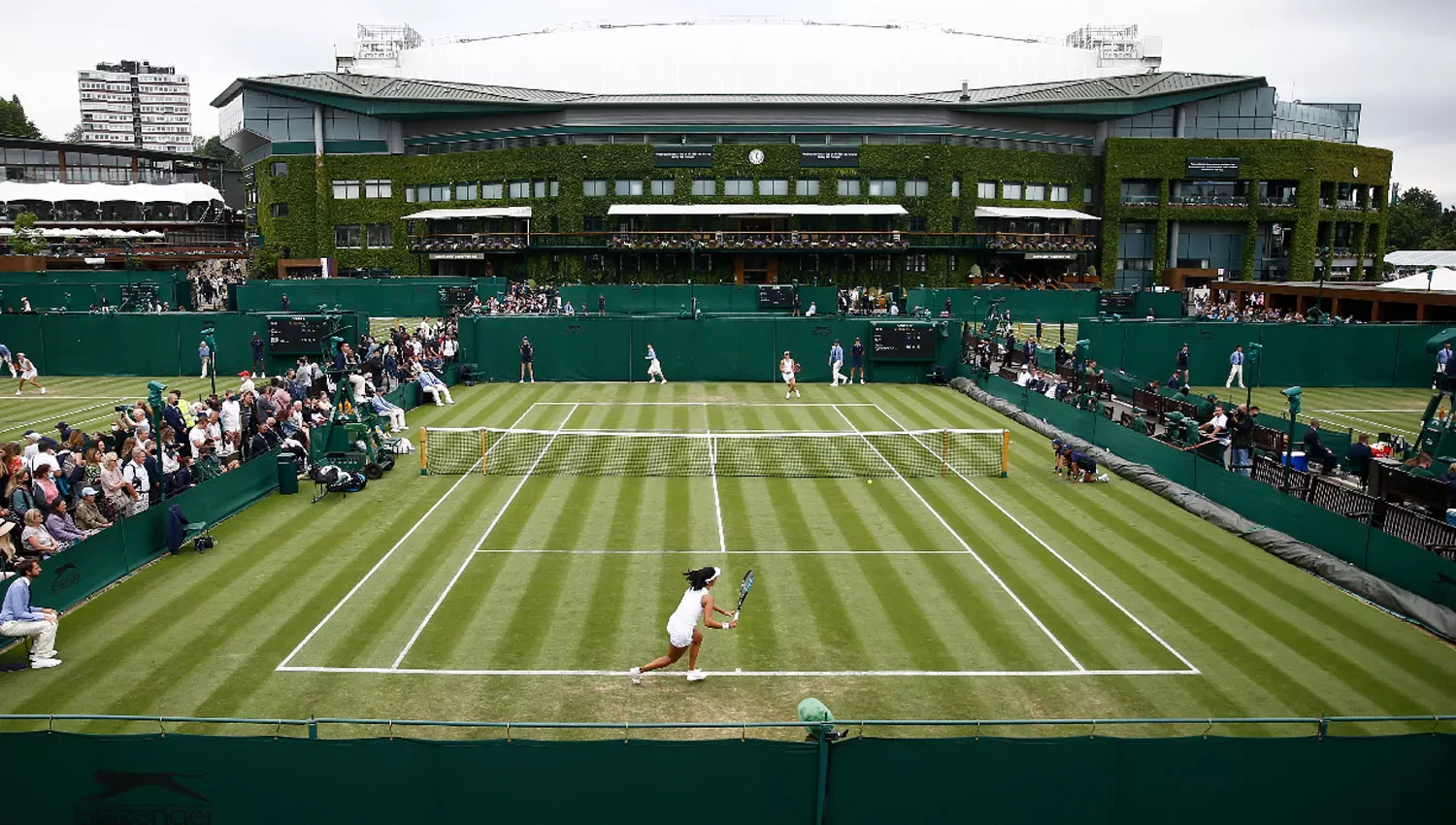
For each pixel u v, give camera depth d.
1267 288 70.25
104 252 93.88
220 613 17.67
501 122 93.00
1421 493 21.83
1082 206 96.94
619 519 23.67
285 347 43.72
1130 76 99.25
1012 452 31.88
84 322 45.00
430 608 18.03
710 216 90.50
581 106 88.31
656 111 88.94
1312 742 10.98
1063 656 16.30
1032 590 19.36
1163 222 95.50
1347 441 29.17
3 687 14.71
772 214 86.62
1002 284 89.06
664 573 20.02
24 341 45.12
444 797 10.96
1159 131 96.62
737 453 31.06
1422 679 15.58
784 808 11.04
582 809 11.00
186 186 105.62
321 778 10.95
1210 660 16.23
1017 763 10.97
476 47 104.44
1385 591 18.66
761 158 89.19
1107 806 11.05
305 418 28.28
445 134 95.19
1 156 111.50
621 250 88.62
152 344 45.12
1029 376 38.88
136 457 21.06
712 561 20.78
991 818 11.07
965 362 45.66
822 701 14.62
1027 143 94.19
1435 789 11.08
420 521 23.41
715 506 24.97
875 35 101.50
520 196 92.62
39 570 16.78
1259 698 14.90
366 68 105.44
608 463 29.53
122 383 43.19
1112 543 22.44
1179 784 11.02
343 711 14.09
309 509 24.45
